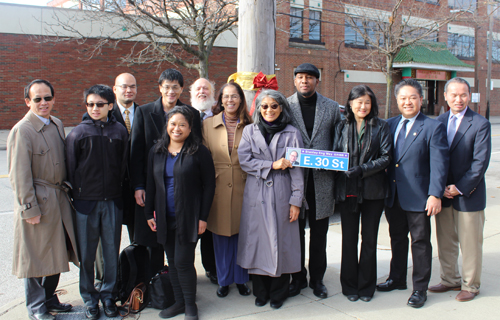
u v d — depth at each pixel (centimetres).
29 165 288
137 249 340
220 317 310
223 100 347
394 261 353
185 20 1298
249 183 328
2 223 559
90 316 307
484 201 329
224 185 340
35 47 1628
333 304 330
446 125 342
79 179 307
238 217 344
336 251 463
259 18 403
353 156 326
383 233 532
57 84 1678
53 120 317
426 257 322
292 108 361
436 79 2662
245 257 324
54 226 300
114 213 319
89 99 309
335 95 2361
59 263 301
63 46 1669
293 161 317
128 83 399
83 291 313
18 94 1622
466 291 333
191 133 310
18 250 292
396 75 2580
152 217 318
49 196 297
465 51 2931
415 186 321
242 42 410
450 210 340
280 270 315
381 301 333
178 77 349
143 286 330
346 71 2380
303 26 2200
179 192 298
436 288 350
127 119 405
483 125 318
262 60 407
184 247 301
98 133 311
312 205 350
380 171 327
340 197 334
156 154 310
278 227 319
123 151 326
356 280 341
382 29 1811
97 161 307
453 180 333
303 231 357
